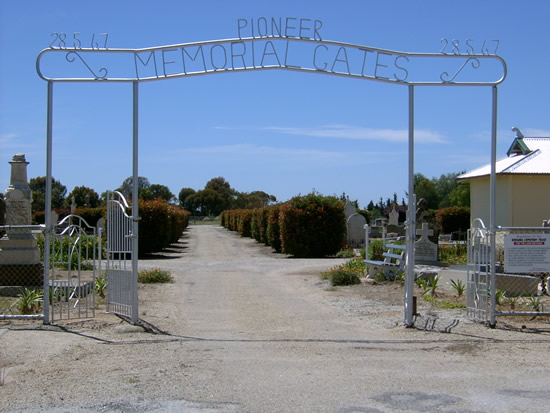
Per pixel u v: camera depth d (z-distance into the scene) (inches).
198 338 330.0
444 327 357.4
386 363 275.4
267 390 231.5
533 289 467.8
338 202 1066.7
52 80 343.0
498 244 753.6
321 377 250.4
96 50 342.3
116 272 385.7
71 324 352.2
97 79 345.7
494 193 356.5
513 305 409.1
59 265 695.1
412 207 362.0
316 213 1039.0
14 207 561.9
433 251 804.0
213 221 4313.5
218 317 409.7
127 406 211.8
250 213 1871.3
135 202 354.3
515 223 943.0
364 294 509.4
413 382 243.4
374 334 343.9
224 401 217.9
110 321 363.9
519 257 357.4
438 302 443.8
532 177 939.3
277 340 326.6
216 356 286.0
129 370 257.6
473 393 229.0
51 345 300.4
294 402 217.3
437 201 3068.4
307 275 694.5
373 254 727.7
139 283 596.4
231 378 247.4
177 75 346.0
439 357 286.8
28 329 336.8
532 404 216.1
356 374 255.3
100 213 1804.9
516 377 251.4
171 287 574.9
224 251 1242.0
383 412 207.3
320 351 299.7
